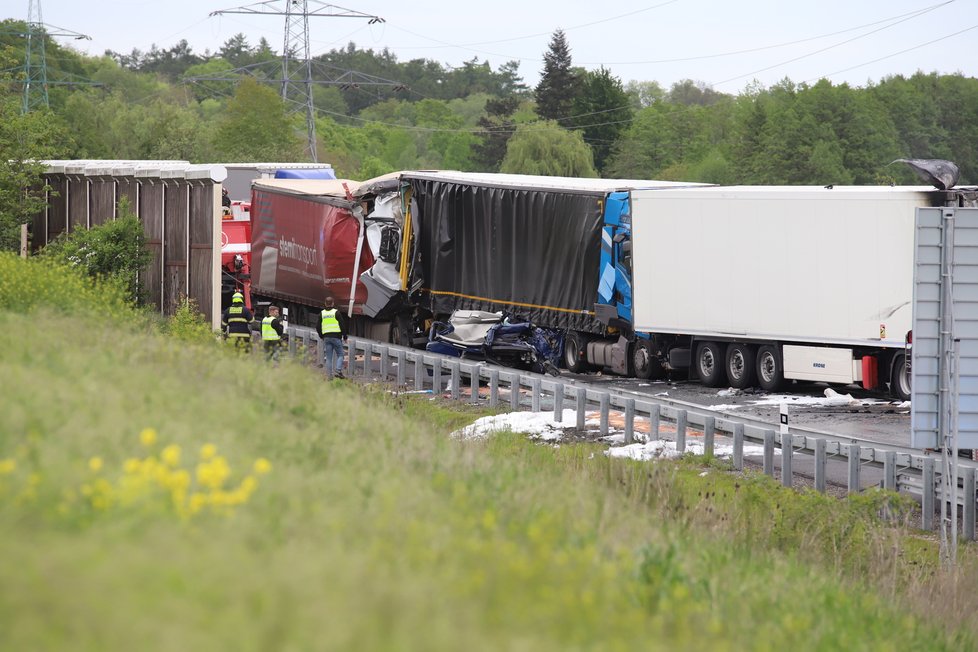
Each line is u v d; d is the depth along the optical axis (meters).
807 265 99.44
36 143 146.50
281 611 19.09
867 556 50.12
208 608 18.95
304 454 35.50
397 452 41.16
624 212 111.75
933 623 42.19
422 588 21.48
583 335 119.25
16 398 31.48
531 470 48.59
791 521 52.75
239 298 107.12
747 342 105.19
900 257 94.25
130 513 23.34
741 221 103.56
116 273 113.38
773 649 29.95
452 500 33.09
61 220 144.38
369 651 18.59
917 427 52.38
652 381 113.81
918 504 62.25
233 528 23.64
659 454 68.81
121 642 17.28
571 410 89.12
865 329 96.25
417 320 128.62
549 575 25.53
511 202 119.19
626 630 24.17
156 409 35.06
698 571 36.12
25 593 18.06
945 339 52.16
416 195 125.50
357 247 128.50
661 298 109.69
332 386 59.88
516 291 119.19
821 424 83.75
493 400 92.12
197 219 110.12
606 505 41.34
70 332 53.38
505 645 20.50
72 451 27.77
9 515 21.95
